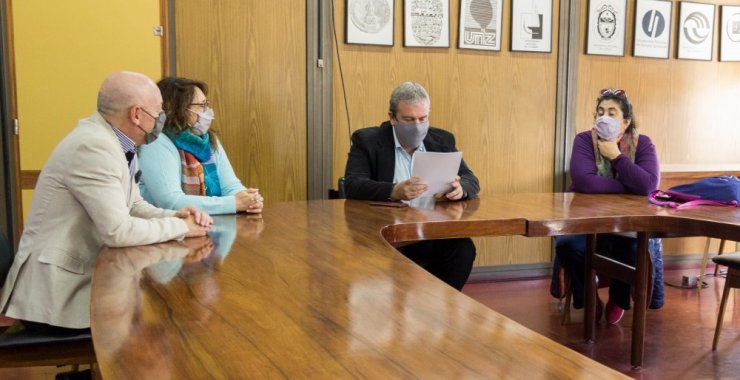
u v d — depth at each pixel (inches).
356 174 105.8
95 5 128.8
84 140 66.7
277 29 144.5
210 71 140.9
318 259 58.9
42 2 126.4
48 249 67.6
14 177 129.1
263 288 48.4
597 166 121.6
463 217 86.0
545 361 33.3
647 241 98.9
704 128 179.8
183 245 65.9
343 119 151.8
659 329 124.6
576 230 86.8
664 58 174.2
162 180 86.6
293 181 149.6
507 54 161.9
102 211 64.6
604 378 30.9
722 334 121.9
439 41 155.5
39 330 68.1
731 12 177.9
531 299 147.7
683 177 160.7
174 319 40.7
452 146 111.3
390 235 79.2
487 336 37.2
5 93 127.1
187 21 138.1
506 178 165.2
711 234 84.0
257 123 145.5
